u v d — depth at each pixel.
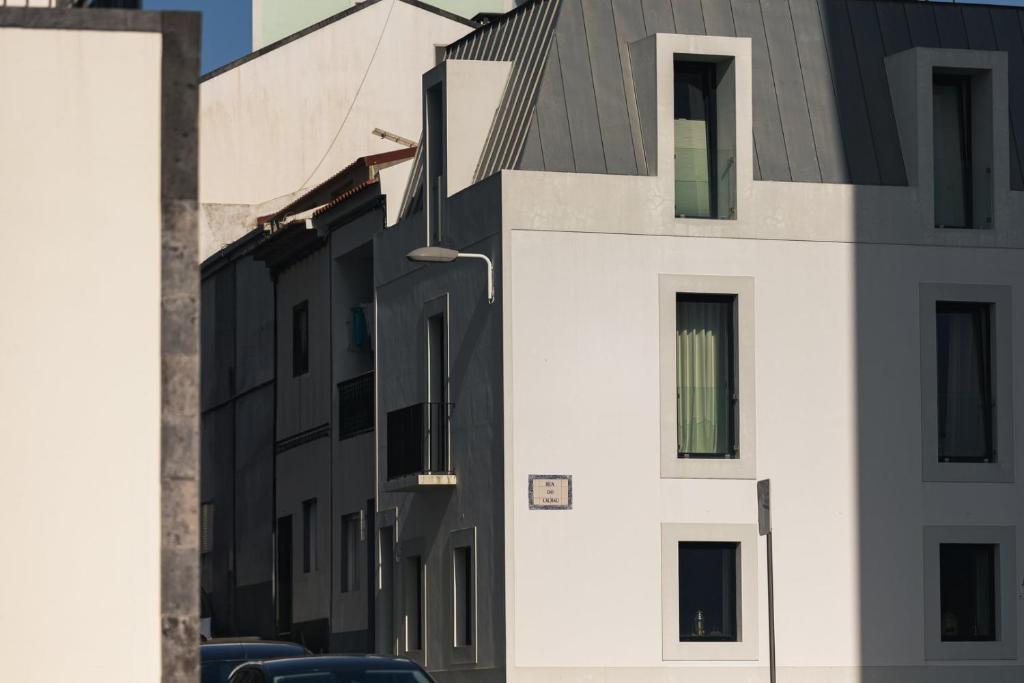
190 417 13.70
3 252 13.73
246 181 57.19
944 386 35.78
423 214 37.91
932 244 35.66
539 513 33.56
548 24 36.47
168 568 13.55
